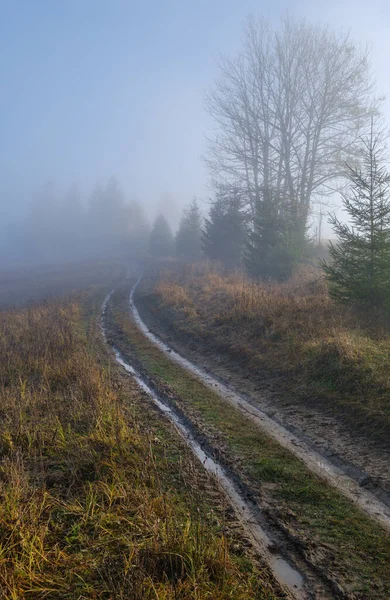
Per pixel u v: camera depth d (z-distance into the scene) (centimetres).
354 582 362
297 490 507
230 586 342
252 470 554
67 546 388
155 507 439
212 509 463
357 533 426
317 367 867
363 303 1109
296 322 1128
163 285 2373
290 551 402
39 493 466
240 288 1686
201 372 1036
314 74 2850
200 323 1470
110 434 605
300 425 695
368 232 1093
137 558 358
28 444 591
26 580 341
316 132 2891
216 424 706
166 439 643
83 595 333
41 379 869
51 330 1316
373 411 673
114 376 991
